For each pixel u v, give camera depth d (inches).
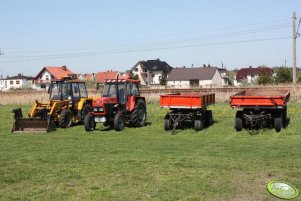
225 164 393.4
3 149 511.5
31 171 378.9
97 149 499.2
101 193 305.7
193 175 354.3
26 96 1454.2
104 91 716.7
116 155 454.0
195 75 3262.8
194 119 661.3
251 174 356.5
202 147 500.7
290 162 397.7
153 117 874.8
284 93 771.4
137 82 746.8
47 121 690.8
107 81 717.3
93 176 356.5
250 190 310.5
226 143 528.7
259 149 475.8
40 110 717.3
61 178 351.6
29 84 3806.6
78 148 510.6
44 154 468.4
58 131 696.4
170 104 661.9
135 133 655.8
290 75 2134.6
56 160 428.1
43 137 625.3
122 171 372.5
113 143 549.6
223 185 323.6
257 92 784.3
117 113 691.4
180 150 482.0
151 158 430.6
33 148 516.7
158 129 692.1
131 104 715.4
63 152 481.1
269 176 349.1
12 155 463.8
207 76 3221.0
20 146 536.1
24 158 443.2
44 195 303.4
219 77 3334.2
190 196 296.0
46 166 399.9
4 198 297.7
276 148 480.1
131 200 289.1
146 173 363.9
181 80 3262.8
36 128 698.2
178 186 321.7
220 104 1137.4
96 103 689.6
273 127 661.3
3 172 376.2
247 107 619.2
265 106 608.7
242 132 624.4
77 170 379.6
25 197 299.1
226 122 745.6
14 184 337.1
